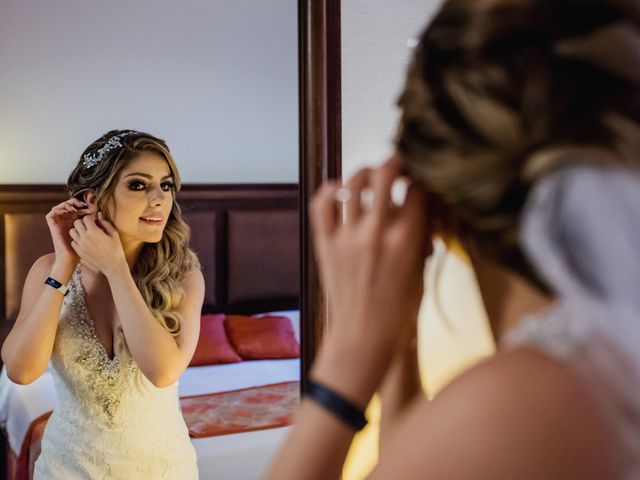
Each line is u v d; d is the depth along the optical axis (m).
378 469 0.49
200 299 2.17
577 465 0.43
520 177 0.48
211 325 4.30
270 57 4.59
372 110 1.64
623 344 0.46
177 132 4.35
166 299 2.07
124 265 1.96
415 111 0.53
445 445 0.45
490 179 0.48
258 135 4.61
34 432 3.21
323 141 1.56
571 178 0.46
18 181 3.91
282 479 0.51
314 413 0.53
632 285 0.46
